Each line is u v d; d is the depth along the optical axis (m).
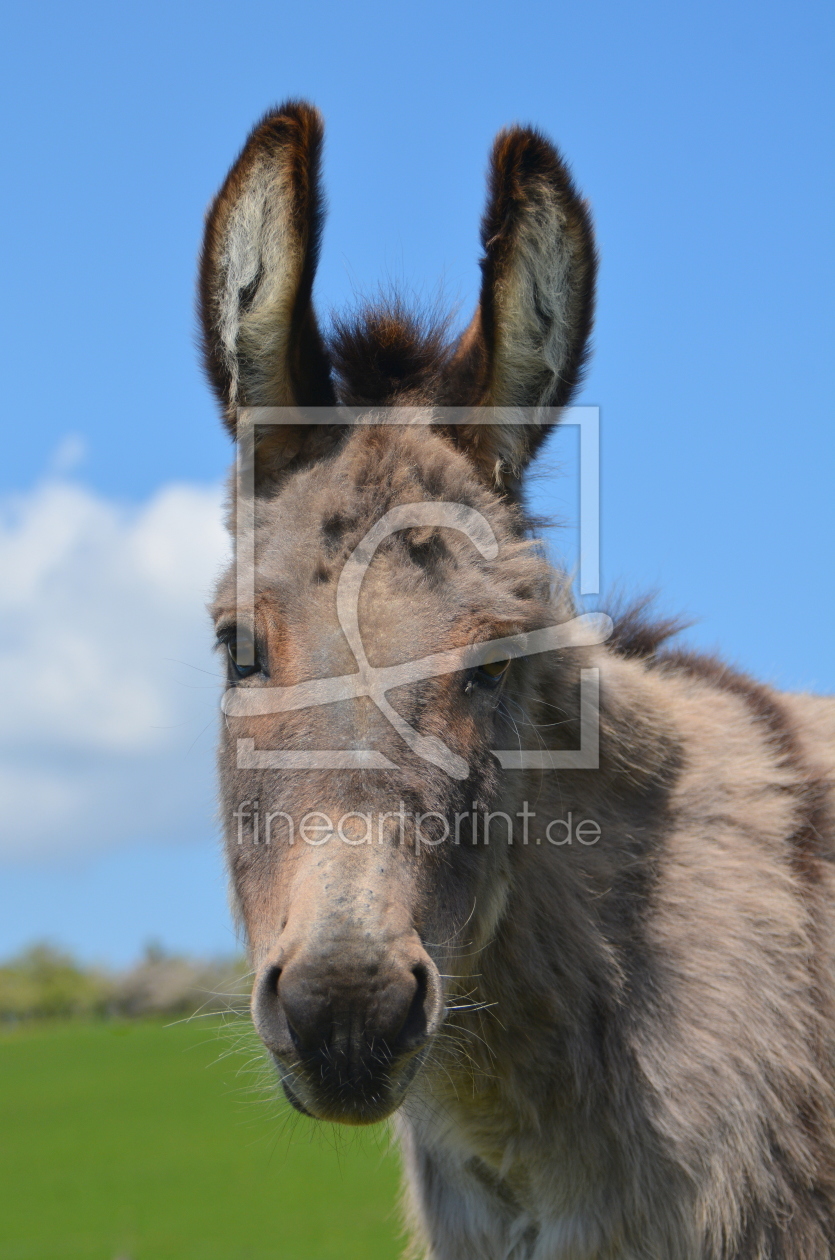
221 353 3.74
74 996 51.84
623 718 3.86
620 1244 3.60
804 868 3.98
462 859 3.23
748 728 4.30
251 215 3.62
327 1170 18.50
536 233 3.64
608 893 3.76
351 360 3.87
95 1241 12.99
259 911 3.17
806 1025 3.74
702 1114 3.55
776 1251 3.58
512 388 3.74
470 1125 3.70
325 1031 2.79
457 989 3.50
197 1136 21.55
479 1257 3.89
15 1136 21.97
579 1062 3.60
